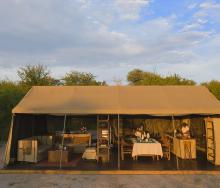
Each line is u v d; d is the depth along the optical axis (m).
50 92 11.33
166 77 23.09
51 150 10.68
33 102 10.25
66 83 28.94
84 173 8.74
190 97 10.77
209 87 19.20
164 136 12.99
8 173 8.83
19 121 10.60
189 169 9.12
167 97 10.73
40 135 12.67
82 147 12.52
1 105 17.56
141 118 14.69
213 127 9.93
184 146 10.97
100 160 10.72
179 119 14.70
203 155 11.66
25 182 7.73
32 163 10.11
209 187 7.23
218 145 9.81
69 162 10.34
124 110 9.53
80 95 10.97
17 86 22.00
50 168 9.31
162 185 7.41
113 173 8.77
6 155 9.62
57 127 14.39
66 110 9.55
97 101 10.29
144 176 8.44
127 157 11.38
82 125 15.02
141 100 10.40
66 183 7.62
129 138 12.84
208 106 9.84
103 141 10.56
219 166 9.57
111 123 14.33
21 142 10.22
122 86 11.84
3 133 17.58
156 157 11.25
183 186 7.31
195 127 13.02
